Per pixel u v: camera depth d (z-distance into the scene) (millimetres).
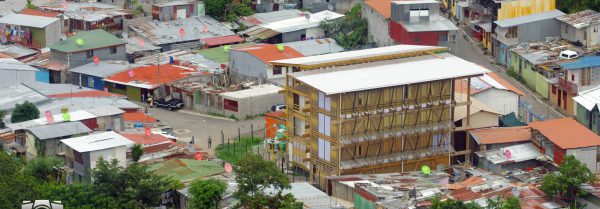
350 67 133500
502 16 169875
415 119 129875
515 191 115500
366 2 182625
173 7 191500
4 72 159750
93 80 169375
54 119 137500
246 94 156875
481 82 145000
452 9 193000
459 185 119188
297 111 132375
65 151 127188
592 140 125250
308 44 179375
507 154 127500
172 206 120312
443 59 136250
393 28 171625
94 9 193875
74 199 113688
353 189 119312
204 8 194750
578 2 175750
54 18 185500
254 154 126750
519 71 163000
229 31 189875
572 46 163500
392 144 129250
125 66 172000
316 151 129750
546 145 127375
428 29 167750
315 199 118250
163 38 185125
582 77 145625
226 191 117062
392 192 116312
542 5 170375
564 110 149125
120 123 140625
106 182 115375
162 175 120500
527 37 167375
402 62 135375
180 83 164000
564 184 114688
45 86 159000
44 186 117562
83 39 175625
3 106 147750
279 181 115562
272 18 194000
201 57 177250
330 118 126625
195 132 149625
